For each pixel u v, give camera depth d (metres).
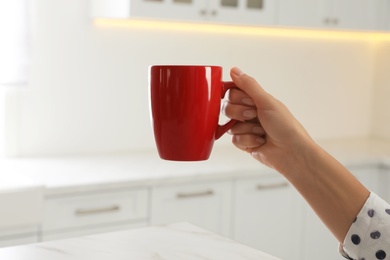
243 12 2.91
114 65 2.93
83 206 2.26
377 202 0.70
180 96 0.75
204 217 2.59
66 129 2.85
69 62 2.81
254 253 0.95
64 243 0.98
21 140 2.75
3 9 2.51
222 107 0.83
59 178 2.30
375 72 3.87
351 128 3.83
